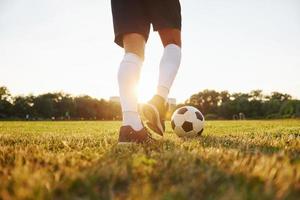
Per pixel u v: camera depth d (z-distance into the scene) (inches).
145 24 143.1
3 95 3577.8
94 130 394.6
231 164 88.2
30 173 78.3
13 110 3631.9
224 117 3944.4
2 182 73.2
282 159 97.1
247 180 72.3
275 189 65.7
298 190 66.0
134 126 140.9
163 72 144.3
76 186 68.4
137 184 70.7
